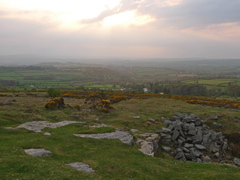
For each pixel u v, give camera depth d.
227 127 52.97
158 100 80.75
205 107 72.62
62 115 48.62
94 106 62.31
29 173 16.86
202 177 22.75
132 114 58.41
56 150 25.36
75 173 18.47
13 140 26.98
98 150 27.91
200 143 44.19
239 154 42.91
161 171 23.72
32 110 48.38
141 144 35.56
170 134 45.03
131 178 20.39
